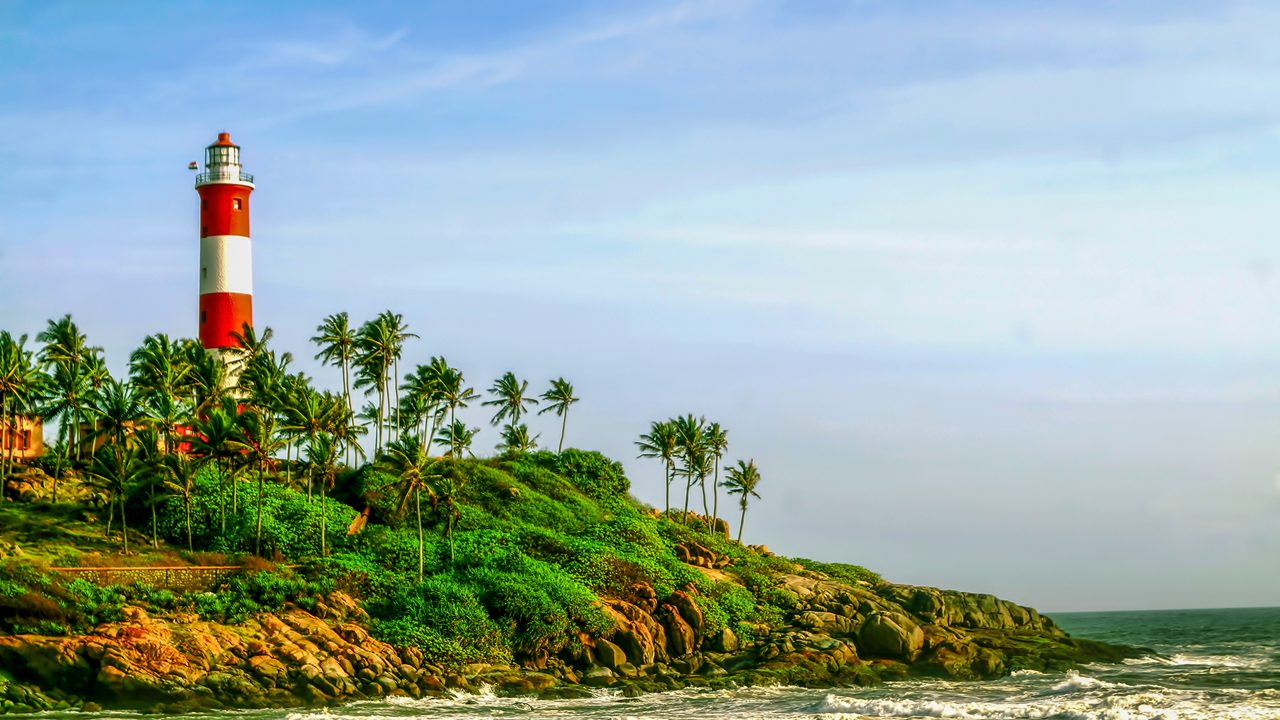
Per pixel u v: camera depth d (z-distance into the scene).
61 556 84.25
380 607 87.31
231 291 119.69
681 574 104.19
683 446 136.00
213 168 120.88
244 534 94.31
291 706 71.44
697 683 85.25
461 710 72.25
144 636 71.62
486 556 96.06
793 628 99.12
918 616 107.56
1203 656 116.75
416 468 95.12
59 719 64.12
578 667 87.25
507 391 141.75
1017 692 81.25
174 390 106.75
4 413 98.31
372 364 123.94
